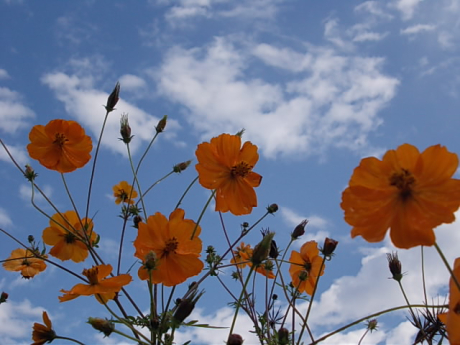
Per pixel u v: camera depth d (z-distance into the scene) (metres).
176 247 0.49
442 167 0.37
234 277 0.66
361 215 0.37
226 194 0.56
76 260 0.60
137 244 0.48
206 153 0.56
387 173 0.38
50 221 0.60
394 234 0.37
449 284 0.35
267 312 0.54
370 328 0.52
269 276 0.61
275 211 0.60
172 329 0.42
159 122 0.62
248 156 0.57
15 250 0.68
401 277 0.47
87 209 0.57
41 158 0.60
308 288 0.60
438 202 0.36
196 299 0.43
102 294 0.47
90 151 0.62
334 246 0.51
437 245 0.35
